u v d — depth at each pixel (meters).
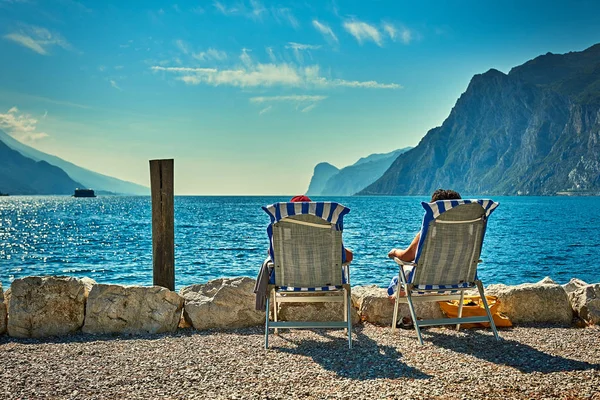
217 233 31.91
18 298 5.69
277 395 3.74
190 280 14.76
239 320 5.99
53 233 34.81
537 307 6.17
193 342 5.24
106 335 5.68
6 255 22.19
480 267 18.41
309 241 5.19
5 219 55.31
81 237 31.41
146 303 5.83
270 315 6.04
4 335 5.67
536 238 30.09
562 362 4.48
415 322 5.19
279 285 5.27
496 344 5.10
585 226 41.69
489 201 5.26
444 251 5.28
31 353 4.85
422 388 3.86
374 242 26.14
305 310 5.99
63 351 4.91
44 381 4.05
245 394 3.77
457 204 5.15
